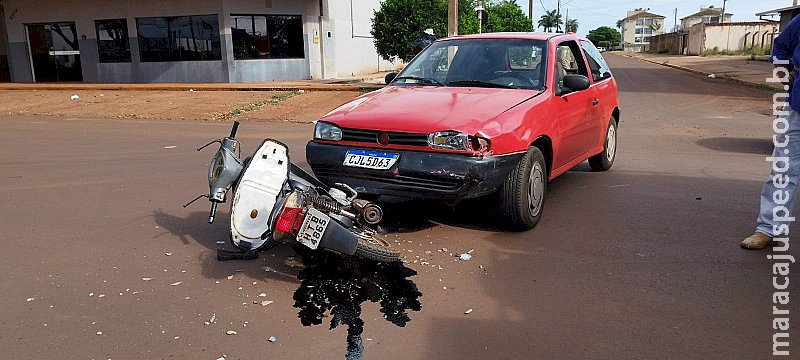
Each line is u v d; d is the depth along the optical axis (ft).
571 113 19.35
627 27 431.84
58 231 17.62
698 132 37.06
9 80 90.43
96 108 53.78
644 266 14.44
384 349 10.80
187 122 45.19
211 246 16.19
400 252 15.44
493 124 15.46
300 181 14.98
